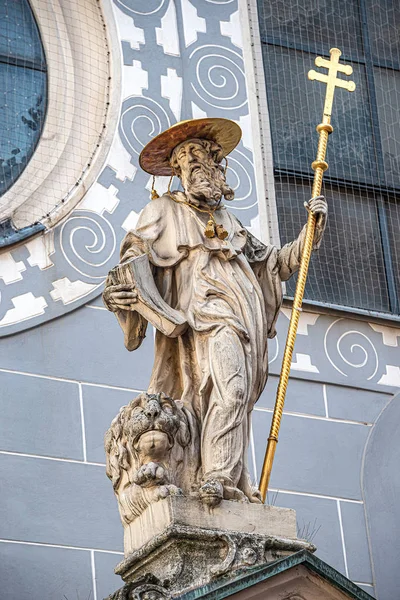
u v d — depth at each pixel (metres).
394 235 22.16
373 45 23.33
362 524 19.59
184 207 15.79
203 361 15.02
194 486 14.57
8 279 19.52
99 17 21.59
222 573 13.74
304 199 21.83
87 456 18.67
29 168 20.44
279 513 14.45
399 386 20.83
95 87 21.22
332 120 22.56
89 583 17.91
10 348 19.06
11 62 21.06
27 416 18.69
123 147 20.86
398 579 19.41
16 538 17.89
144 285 15.16
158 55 21.67
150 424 14.51
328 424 20.14
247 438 14.93
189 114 21.45
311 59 22.80
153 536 14.12
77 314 19.58
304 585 13.72
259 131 21.75
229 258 15.55
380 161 22.56
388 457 20.19
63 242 19.97
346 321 21.05
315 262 21.50
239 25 22.42
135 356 19.53
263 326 15.44
